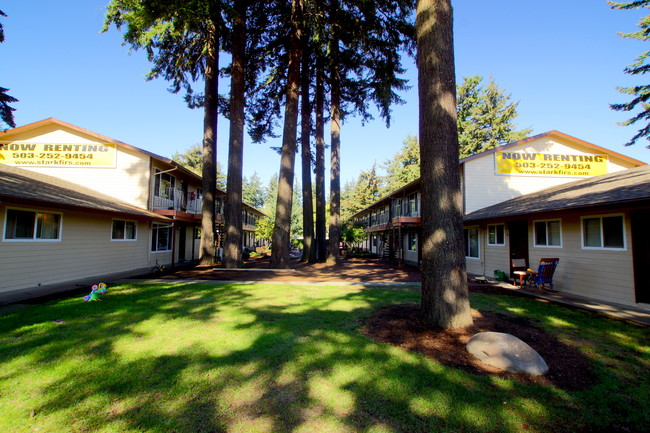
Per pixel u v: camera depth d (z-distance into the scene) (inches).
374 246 1337.4
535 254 420.5
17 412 104.7
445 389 121.9
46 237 389.1
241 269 539.2
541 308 269.6
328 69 718.5
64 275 413.7
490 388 123.6
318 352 158.6
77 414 104.4
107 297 296.5
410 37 518.6
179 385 124.2
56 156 597.9
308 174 796.0
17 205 350.6
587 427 100.8
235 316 228.4
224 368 139.4
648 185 281.9
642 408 112.1
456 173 199.6
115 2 389.1
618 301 303.9
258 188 2778.1
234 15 429.4
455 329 186.9
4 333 185.2
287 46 676.7
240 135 556.7
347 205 1697.8
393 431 96.8
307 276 487.2
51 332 187.3
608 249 316.8
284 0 595.2
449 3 211.6
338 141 766.5
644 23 506.6
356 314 235.5
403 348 163.6
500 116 1207.6
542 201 411.2
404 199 881.5
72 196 413.1
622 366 148.2
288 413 106.0
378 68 601.0
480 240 553.9
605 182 404.5
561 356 157.2
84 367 138.9
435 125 201.0
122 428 97.1
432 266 195.5
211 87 650.8
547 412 108.2
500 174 576.1
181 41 564.4
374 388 122.4
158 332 189.0
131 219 564.4
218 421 101.2
